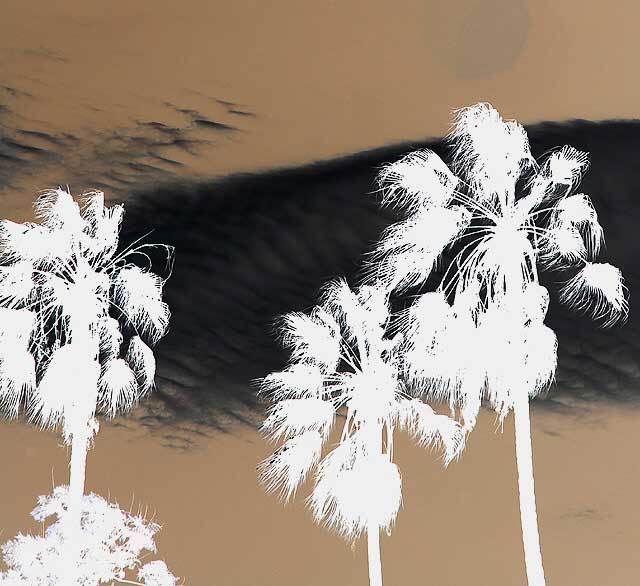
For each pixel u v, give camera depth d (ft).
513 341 91.25
